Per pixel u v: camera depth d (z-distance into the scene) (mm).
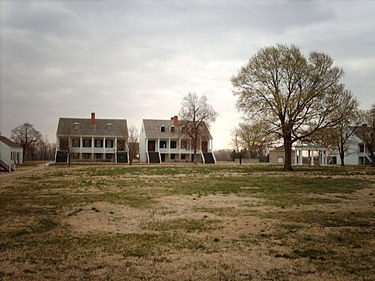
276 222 12641
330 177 32781
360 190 22312
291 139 45656
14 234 11094
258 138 45188
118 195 20453
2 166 47750
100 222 12898
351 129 74688
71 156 83000
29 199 19016
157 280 7223
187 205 16656
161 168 51750
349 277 7258
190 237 10602
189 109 78500
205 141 88500
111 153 85500
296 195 20000
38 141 112312
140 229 11742
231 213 14531
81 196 20109
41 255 8891
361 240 10055
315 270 7672
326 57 45281
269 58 46031
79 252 9125
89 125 87375
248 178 32031
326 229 11469
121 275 7504
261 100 45562
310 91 43844
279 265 8031
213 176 34812
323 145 46750
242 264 8133
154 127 90188
